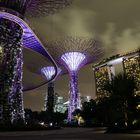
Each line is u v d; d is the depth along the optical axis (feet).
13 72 112.57
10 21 116.78
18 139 67.26
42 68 241.35
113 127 105.40
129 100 119.14
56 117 350.84
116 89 118.62
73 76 214.69
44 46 163.63
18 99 112.37
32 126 111.75
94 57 198.39
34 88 244.42
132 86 118.62
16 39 118.32
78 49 197.98
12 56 114.01
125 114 119.85
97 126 216.13
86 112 245.65
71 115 228.63
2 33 113.09
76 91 220.02
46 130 114.83
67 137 75.51
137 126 102.06
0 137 76.18
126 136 76.02
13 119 107.55
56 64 197.47
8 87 108.37
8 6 114.83
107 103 154.10
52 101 310.24
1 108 104.42
